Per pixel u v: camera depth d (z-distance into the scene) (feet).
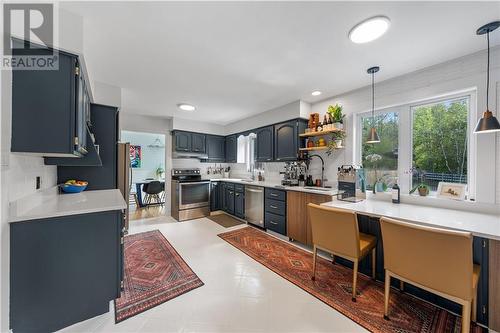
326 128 10.00
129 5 4.50
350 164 9.79
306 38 5.76
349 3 4.48
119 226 5.20
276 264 7.93
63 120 4.42
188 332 4.73
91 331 4.71
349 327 4.89
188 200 14.51
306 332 4.74
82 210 4.64
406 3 4.45
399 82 8.18
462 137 7.09
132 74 8.07
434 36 5.60
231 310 5.43
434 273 4.33
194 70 7.72
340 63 7.16
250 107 12.55
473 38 5.67
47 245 4.35
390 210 6.59
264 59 6.91
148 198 19.43
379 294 6.13
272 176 14.23
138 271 7.36
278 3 4.48
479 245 4.92
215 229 12.25
